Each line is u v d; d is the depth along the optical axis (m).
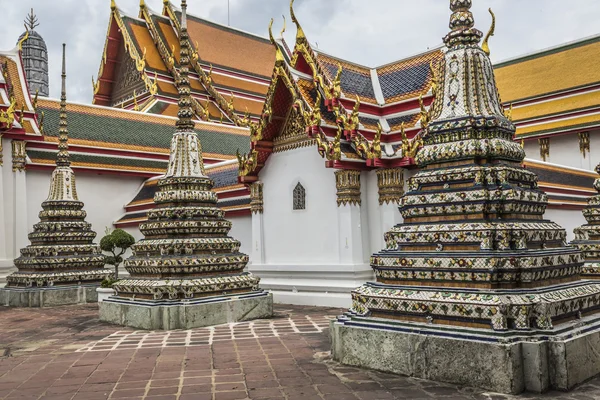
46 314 17.20
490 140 8.64
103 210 29.47
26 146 27.05
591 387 7.20
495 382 7.09
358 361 8.56
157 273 13.53
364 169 16.02
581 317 8.11
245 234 20.77
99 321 14.73
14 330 13.95
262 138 17.83
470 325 7.62
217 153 33.22
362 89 17.11
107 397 7.43
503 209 8.25
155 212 14.38
